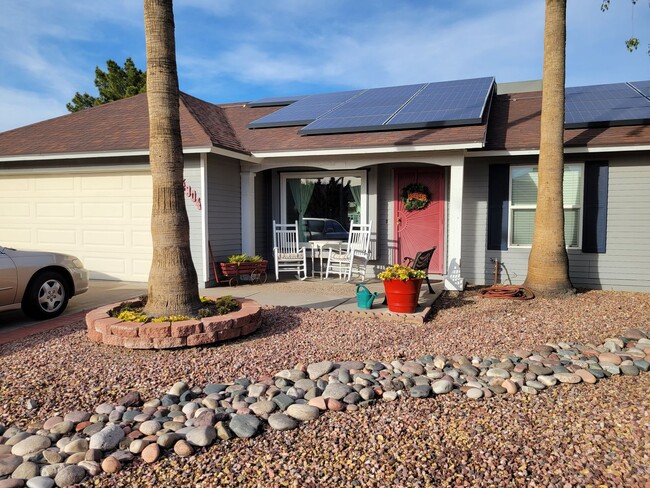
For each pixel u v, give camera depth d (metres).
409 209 10.06
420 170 10.02
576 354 4.84
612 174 8.53
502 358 4.68
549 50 7.51
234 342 5.18
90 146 9.19
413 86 12.42
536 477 2.68
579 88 11.44
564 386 4.08
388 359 4.70
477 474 2.71
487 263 9.30
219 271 9.07
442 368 4.46
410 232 10.16
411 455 2.92
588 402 3.72
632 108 9.15
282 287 8.83
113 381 4.06
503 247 9.17
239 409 3.51
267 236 11.12
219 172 9.23
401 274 6.25
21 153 9.38
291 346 5.04
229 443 3.09
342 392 3.76
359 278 10.01
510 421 3.39
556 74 7.49
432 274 10.02
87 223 9.61
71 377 4.15
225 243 9.48
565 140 8.38
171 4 5.14
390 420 3.39
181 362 4.51
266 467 2.80
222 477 2.71
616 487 2.59
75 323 6.13
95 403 3.68
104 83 27.80
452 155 8.38
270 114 11.46
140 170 9.14
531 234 9.13
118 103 11.88
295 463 2.84
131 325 4.88
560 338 5.40
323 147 8.77
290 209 11.00
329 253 9.95
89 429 3.24
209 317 5.19
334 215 10.64
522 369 4.34
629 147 7.92
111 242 9.48
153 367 4.38
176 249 5.30
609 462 2.84
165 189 5.23
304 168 10.74
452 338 5.41
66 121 11.14
